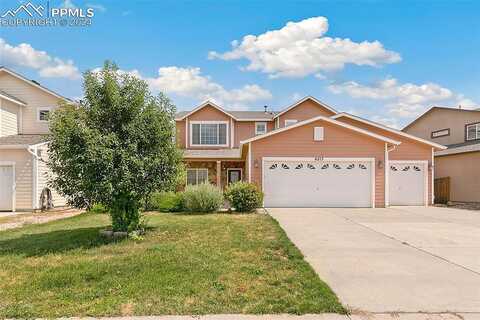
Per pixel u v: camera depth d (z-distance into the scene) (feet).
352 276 18.40
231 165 77.51
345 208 55.42
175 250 24.03
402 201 62.13
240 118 77.82
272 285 16.90
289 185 56.95
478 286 16.85
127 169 27.66
